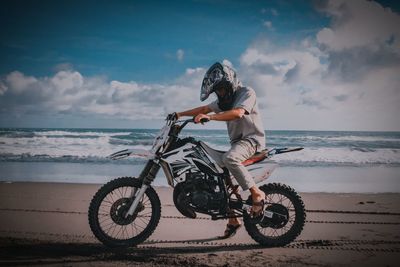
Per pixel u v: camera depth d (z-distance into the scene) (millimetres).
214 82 3607
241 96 3680
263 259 3223
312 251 3498
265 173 3697
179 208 3545
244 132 3744
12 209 5391
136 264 3051
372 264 3105
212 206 3545
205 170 3561
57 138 22531
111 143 22094
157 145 3557
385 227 4488
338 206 5789
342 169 11211
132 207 3545
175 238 3967
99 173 10008
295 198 3783
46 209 5402
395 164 12664
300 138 25141
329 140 24438
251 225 3729
